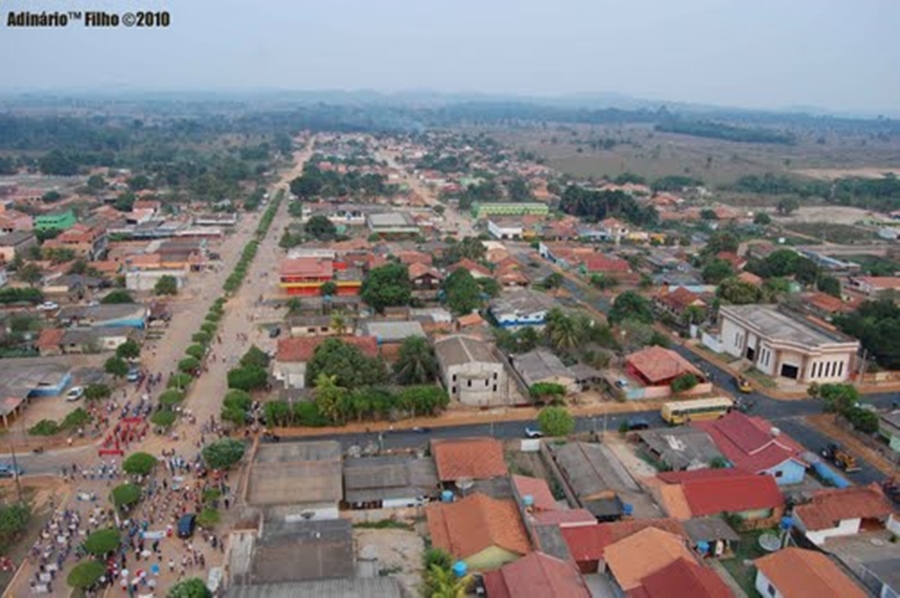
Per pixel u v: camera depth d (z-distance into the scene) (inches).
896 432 4345.5
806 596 2819.9
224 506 3550.7
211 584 2874.0
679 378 5083.7
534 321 6491.1
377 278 6835.6
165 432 4333.2
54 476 3831.2
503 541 3112.7
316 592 2736.2
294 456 3796.8
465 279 7007.9
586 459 3902.6
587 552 3129.9
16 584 2977.4
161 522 3410.4
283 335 6117.1
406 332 5772.6
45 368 5034.5
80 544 3179.1
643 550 3046.3
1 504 3508.9
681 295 7003.0
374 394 4559.5
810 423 4785.9
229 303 7042.3
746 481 3644.2
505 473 3772.1
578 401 5000.0
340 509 3565.5
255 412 4603.8
